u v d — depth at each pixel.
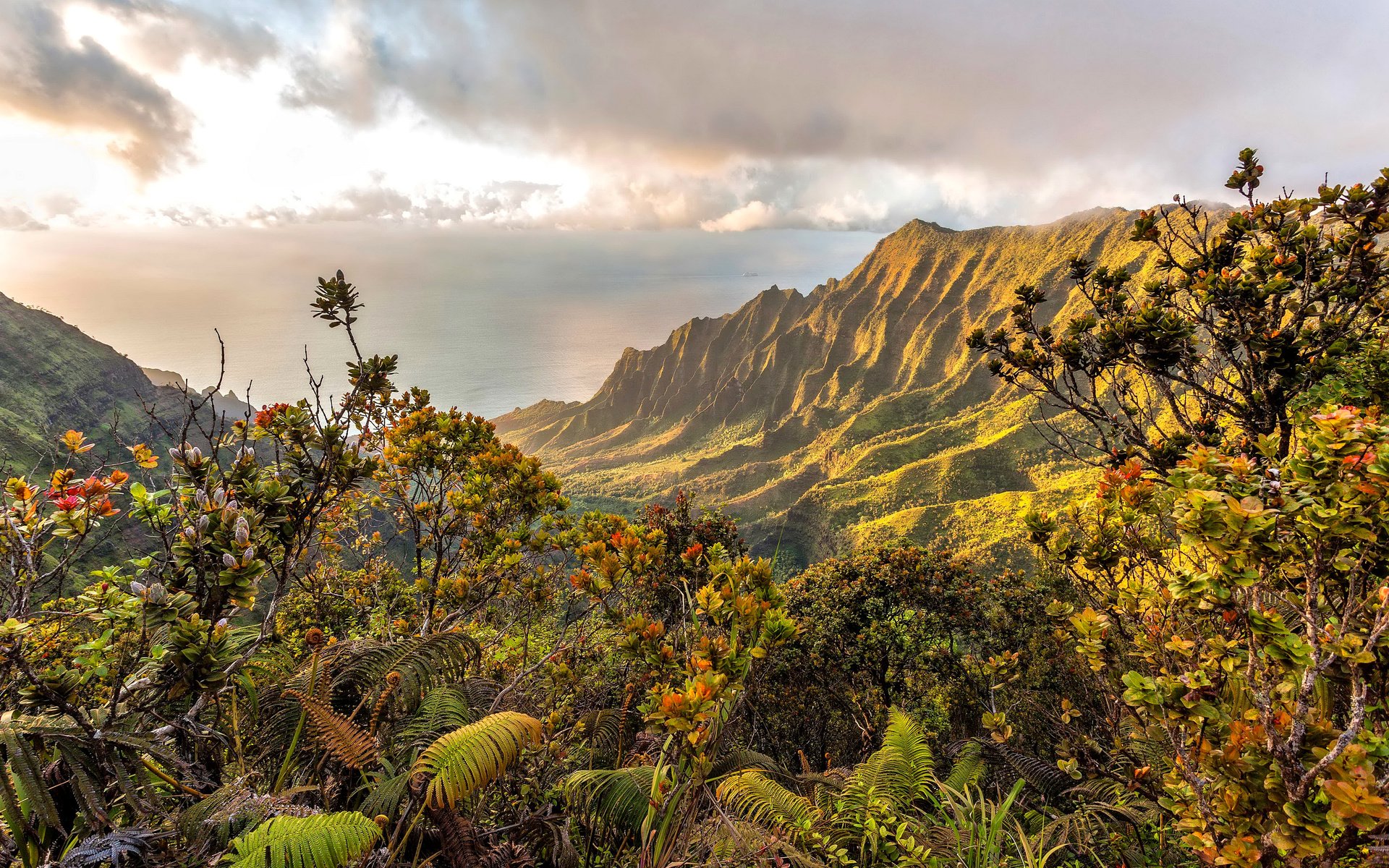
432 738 3.16
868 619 14.23
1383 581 1.84
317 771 2.92
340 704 3.33
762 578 2.41
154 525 2.76
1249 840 1.80
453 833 2.48
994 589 13.18
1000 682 7.39
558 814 3.22
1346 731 1.64
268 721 3.11
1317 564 1.83
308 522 3.45
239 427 3.24
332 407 3.42
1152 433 4.61
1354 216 3.88
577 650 5.27
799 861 2.83
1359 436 1.67
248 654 2.74
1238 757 1.85
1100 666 2.62
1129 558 2.75
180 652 2.32
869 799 3.57
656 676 2.99
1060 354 4.73
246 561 2.55
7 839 1.96
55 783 2.21
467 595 5.93
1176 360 4.21
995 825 2.94
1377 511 1.66
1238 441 3.88
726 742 3.97
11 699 2.36
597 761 4.11
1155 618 2.48
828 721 13.19
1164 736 2.34
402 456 6.59
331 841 1.98
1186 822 2.04
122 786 2.13
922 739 4.45
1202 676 1.92
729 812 3.36
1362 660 1.65
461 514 6.43
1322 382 3.77
